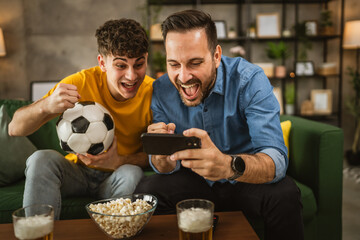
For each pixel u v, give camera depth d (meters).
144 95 1.68
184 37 1.21
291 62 4.66
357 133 4.10
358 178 3.44
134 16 4.43
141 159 1.68
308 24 4.42
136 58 1.42
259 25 4.45
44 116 1.31
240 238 0.98
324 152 1.73
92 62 4.46
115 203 1.03
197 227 0.83
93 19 4.38
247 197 1.38
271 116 1.36
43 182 1.33
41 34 4.34
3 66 4.34
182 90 1.34
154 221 1.11
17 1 4.25
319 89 4.72
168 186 1.47
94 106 1.32
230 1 4.48
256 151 1.34
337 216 1.78
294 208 1.31
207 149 1.01
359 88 4.13
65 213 1.54
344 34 4.04
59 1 4.31
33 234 0.79
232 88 1.49
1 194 1.60
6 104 2.13
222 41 4.60
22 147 1.87
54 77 4.44
